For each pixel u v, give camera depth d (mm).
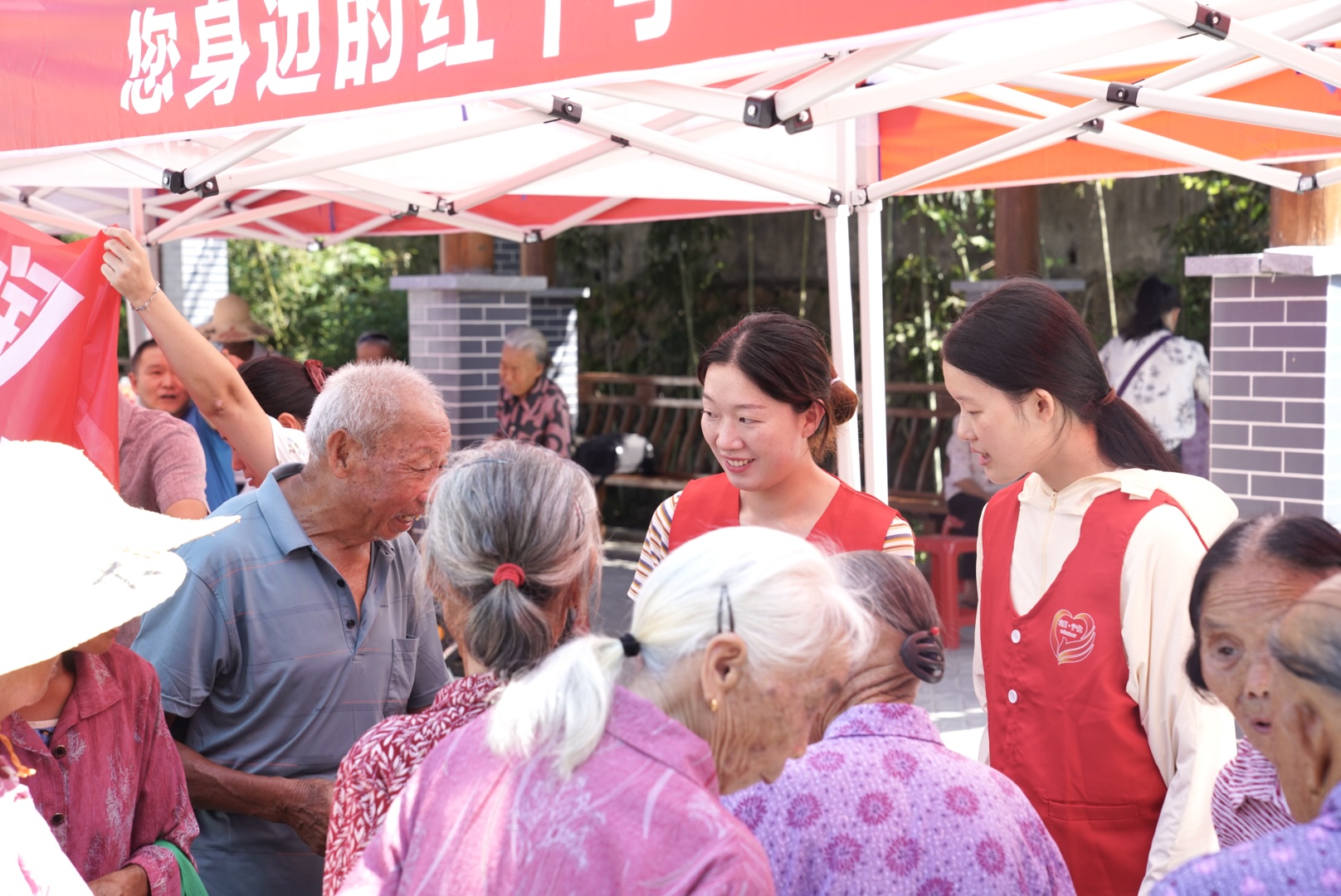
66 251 2945
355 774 1815
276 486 2678
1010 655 2500
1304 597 1427
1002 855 1696
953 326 2467
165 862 2188
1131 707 2344
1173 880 1291
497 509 1732
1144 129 4832
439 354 9391
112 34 3051
